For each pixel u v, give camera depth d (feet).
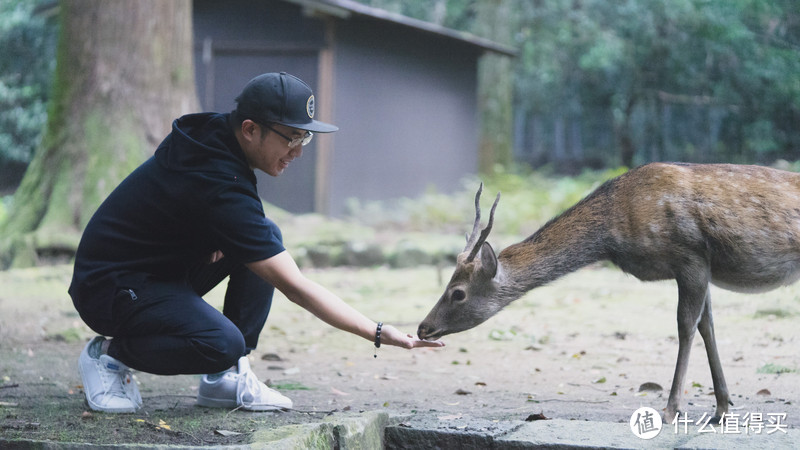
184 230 10.85
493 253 12.57
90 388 11.73
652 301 25.52
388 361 17.51
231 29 44.21
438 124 52.42
